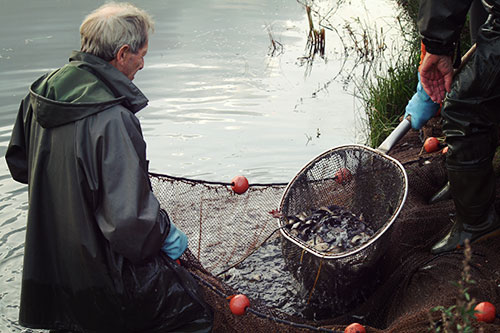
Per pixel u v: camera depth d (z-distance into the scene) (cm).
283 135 611
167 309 303
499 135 413
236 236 417
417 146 517
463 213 357
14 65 773
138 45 296
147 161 297
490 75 319
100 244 287
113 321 303
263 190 433
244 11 1123
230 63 827
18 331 350
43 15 1020
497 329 265
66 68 291
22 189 510
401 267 368
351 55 870
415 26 789
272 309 332
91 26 288
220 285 327
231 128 627
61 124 281
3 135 596
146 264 295
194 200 407
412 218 387
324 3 1173
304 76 789
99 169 277
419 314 290
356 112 670
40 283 301
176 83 748
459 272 335
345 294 365
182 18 1056
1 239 435
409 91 607
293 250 366
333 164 400
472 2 354
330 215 385
